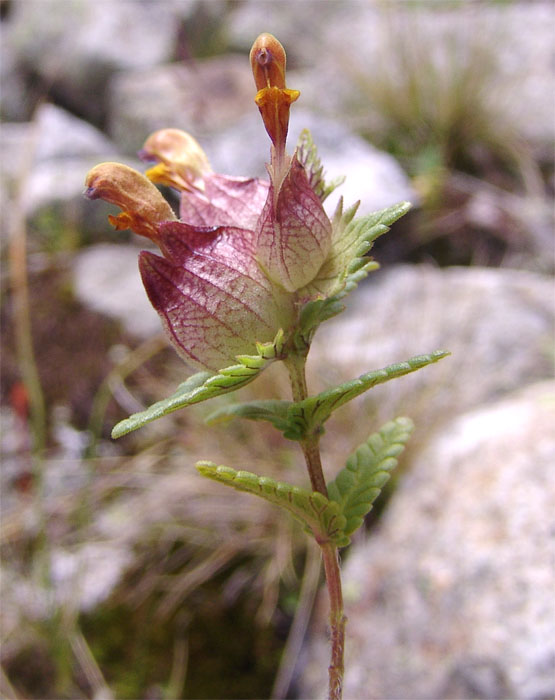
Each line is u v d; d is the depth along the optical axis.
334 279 0.07
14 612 0.20
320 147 0.29
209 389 0.07
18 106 0.41
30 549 0.22
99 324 0.27
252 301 0.07
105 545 0.22
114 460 0.24
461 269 0.28
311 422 0.07
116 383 0.25
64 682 0.19
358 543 0.20
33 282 0.29
